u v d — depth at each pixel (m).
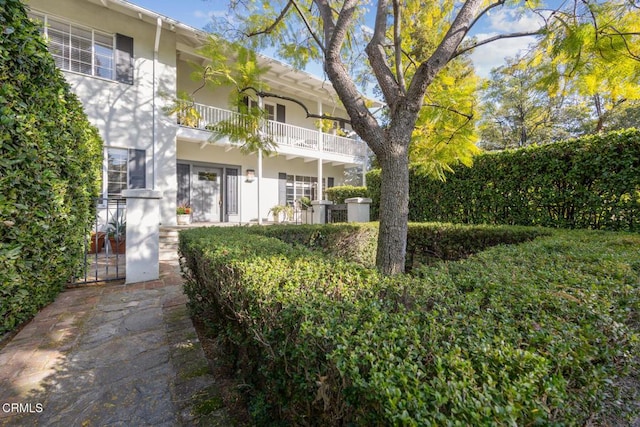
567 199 4.64
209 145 9.73
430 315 1.03
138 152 7.39
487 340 0.85
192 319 2.74
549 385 0.68
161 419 1.50
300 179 12.27
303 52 3.71
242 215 10.62
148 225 4.06
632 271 1.63
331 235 4.97
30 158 2.39
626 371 0.95
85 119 4.25
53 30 6.34
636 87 2.62
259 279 1.49
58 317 2.77
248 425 1.45
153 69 7.56
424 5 3.65
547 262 1.96
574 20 2.61
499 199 5.59
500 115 15.11
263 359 1.33
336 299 1.29
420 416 0.61
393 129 2.72
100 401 1.63
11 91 2.18
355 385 0.72
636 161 3.94
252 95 4.08
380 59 2.87
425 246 5.41
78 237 3.68
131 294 3.45
